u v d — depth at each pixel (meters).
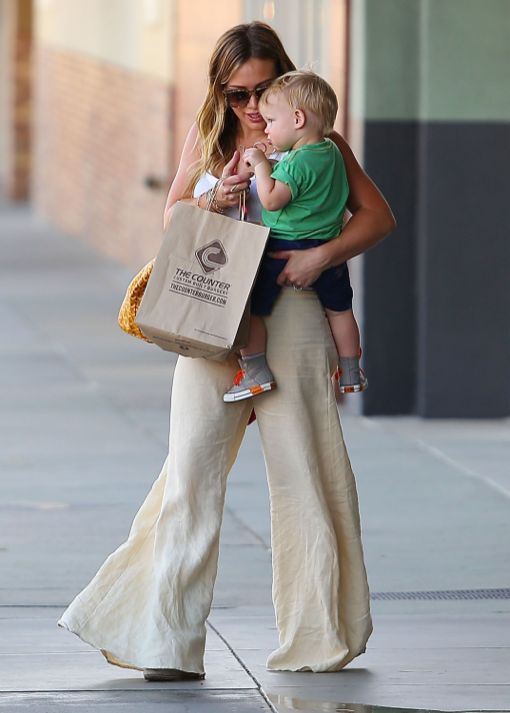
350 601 13.58
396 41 26.22
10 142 71.44
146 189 43.62
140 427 26.00
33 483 21.70
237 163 13.01
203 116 13.27
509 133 26.38
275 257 12.92
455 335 26.83
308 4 28.98
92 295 42.72
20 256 50.97
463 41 26.08
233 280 12.56
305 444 13.23
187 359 13.23
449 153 26.31
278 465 13.33
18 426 25.88
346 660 13.54
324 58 28.27
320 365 13.27
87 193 53.97
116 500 20.72
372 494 21.30
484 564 17.80
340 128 27.38
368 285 26.83
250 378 13.02
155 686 13.23
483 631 15.20
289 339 13.14
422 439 25.36
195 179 13.31
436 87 26.14
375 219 13.29
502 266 26.70
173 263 12.60
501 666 14.02
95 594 13.16
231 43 13.04
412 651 14.46
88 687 13.23
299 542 13.39
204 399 13.12
